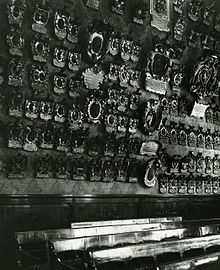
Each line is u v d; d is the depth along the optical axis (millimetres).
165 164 13234
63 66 10336
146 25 12797
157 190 13031
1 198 9133
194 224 12188
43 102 9836
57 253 7129
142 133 12492
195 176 14219
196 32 14320
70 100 10555
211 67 14258
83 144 10664
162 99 13148
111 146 11445
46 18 9930
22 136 9461
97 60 10922
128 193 12055
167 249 7750
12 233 9195
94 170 11055
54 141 10133
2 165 9195
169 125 13430
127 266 6992
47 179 10031
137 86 12273
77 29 10586
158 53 12727
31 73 9695
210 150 14875
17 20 9352
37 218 9672
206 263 7312
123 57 11789
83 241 7586
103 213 11211
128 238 8359
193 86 13969
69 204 10422
